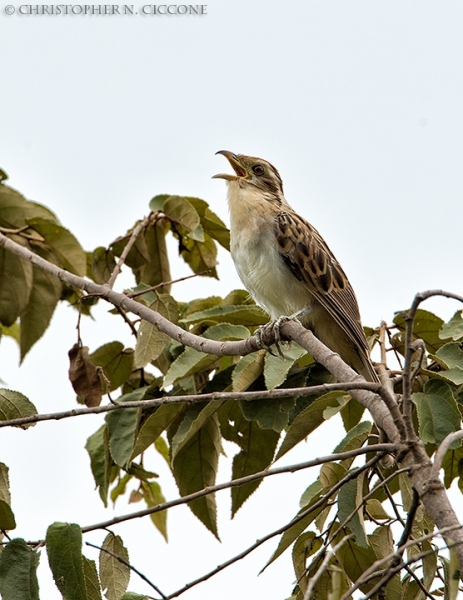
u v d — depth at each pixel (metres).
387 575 6.48
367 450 7.23
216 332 10.63
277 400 9.88
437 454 6.77
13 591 7.57
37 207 13.17
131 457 10.22
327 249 13.45
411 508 7.14
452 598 6.89
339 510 7.93
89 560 7.72
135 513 7.73
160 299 11.08
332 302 12.73
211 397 7.79
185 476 10.38
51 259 13.12
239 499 10.29
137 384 12.66
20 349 13.14
